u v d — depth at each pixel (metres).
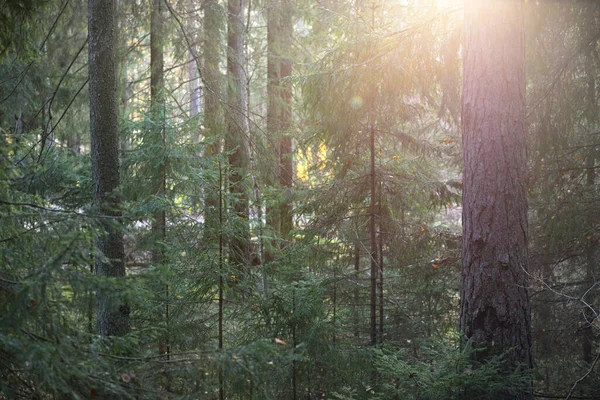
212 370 3.50
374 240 7.29
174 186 6.75
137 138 7.10
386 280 7.98
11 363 3.03
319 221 7.48
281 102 11.12
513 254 5.34
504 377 4.84
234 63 10.80
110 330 5.36
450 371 4.86
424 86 6.50
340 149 7.24
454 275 7.72
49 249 3.21
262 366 3.48
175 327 5.59
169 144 6.84
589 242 7.11
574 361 7.27
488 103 5.43
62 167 7.39
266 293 5.98
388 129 7.28
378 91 6.68
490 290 5.33
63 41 10.23
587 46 6.23
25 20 5.35
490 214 5.38
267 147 10.64
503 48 5.42
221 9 10.26
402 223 7.47
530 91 7.02
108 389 2.95
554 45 6.49
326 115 6.86
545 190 7.32
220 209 5.34
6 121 9.55
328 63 6.80
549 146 6.84
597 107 6.64
